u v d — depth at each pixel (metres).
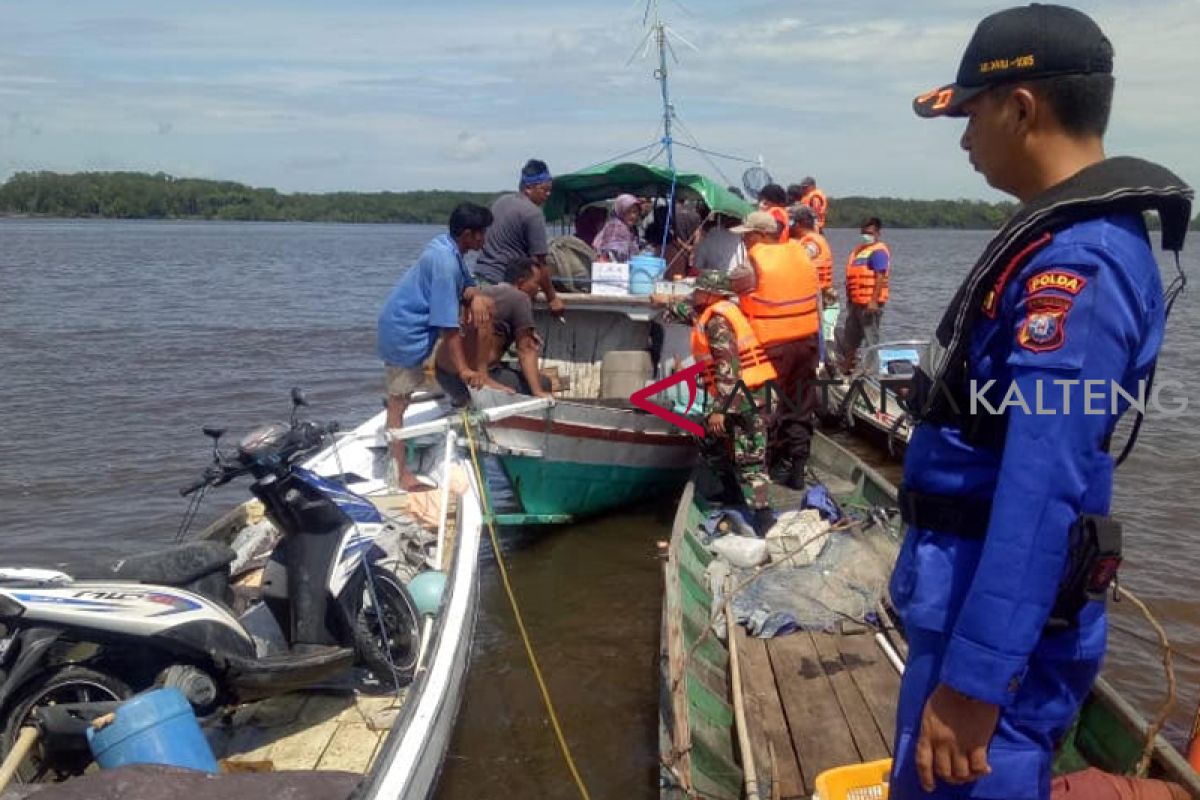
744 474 7.10
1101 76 1.97
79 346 20.33
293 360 19.02
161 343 20.95
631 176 11.09
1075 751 4.09
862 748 4.64
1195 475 9.98
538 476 8.08
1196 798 3.28
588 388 10.12
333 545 4.70
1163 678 5.96
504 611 7.05
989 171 2.10
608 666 6.27
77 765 4.04
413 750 3.96
